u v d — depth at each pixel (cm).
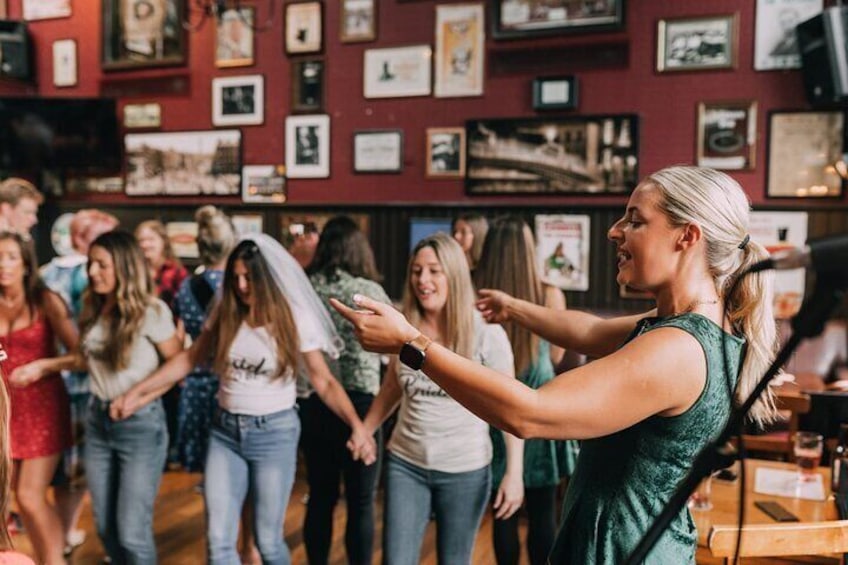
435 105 499
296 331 248
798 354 370
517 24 471
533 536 251
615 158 456
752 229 434
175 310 347
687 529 117
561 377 105
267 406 246
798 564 188
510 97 481
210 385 341
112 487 265
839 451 212
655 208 114
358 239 292
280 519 252
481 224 350
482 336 221
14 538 339
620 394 103
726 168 438
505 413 103
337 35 521
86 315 268
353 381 283
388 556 219
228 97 554
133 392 252
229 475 248
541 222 474
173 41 564
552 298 271
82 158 581
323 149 529
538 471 245
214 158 561
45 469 276
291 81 534
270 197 547
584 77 464
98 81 593
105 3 577
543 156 472
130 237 265
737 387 113
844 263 79
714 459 89
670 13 444
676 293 116
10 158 583
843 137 413
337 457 282
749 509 212
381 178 516
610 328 143
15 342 272
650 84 450
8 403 126
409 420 221
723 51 434
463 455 218
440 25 494
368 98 515
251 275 242
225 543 244
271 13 537
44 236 606
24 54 596
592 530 114
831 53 372
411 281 227
